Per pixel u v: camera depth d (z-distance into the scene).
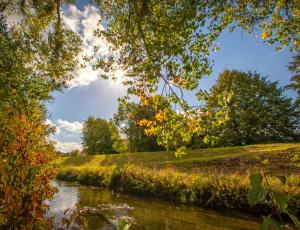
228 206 13.95
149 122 7.80
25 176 4.02
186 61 7.21
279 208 0.99
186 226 11.20
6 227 3.40
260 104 52.25
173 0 7.27
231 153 35.25
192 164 28.70
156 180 19.50
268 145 38.03
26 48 12.59
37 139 4.80
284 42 8.43
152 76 7.31
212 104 7.28
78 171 30.73
